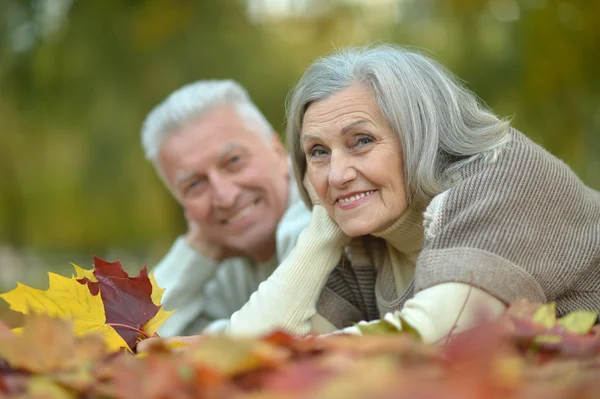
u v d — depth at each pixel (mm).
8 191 7734
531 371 1102
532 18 6016
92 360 1258
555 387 978
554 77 5938
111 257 9438
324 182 2062
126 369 1209
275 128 7555
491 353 1008
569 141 6016
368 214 2010
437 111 2014
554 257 1806
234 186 3133
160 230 7934
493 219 1733
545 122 6023
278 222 3191
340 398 942
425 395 912
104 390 1140
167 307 3201
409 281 2172
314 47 7578
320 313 2264
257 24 7727
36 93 7070
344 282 2324
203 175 3154
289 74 7520
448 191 1837
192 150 3145
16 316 2945
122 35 7074
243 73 7434
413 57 2086
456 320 1468
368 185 2002
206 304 3332
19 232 8453
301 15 7520
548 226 1820
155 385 1082
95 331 1703
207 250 3246
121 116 6984
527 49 6000
